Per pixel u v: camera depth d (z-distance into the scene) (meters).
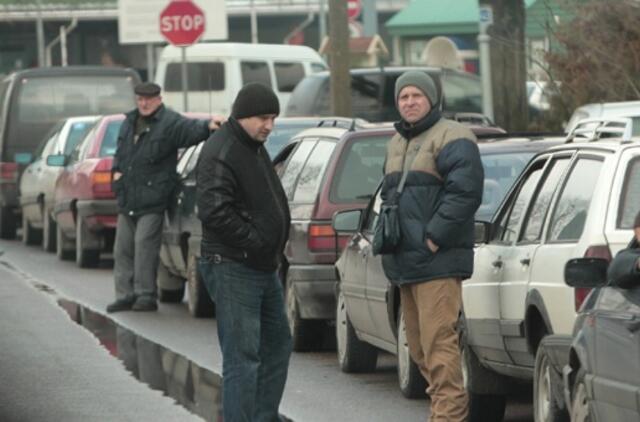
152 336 38.12
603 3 51.06
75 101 71.38
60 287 49.94
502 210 26.09
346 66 58.91
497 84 59.78
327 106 72.38
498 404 26.27
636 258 19.23
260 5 137.50
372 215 30.70
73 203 57.00
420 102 24.44
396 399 28.81
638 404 17.89
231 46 87.38
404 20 116.81
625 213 22.02
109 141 56.09
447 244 24.12
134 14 99.81
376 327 29.73
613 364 18.86
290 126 44.00
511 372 24.73
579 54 52.03
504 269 24.77
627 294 19.27
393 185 24.59
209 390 30.09
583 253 21.98
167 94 88.62
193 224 41.47
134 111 42.97
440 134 24.31
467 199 24.00
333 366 33.22
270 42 144.62
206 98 87.94
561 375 21.95
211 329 39.41
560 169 24.38
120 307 43.31
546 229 23.81
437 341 24.34
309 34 145.12
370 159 34.34
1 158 71.62
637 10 50.59
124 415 27.47
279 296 24.00
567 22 52.69
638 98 50.88
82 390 30.23
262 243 23.41
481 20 53.59
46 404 28.75
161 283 45.84
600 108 40.91
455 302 24.41
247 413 23.52
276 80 87.50
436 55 72.81
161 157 42.53
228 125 23.61
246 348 23.52
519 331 23.98
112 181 43.22
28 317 42.16
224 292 23.52
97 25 144.88
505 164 30.33
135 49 146.75
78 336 38.19
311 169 35.44
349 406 28.16
